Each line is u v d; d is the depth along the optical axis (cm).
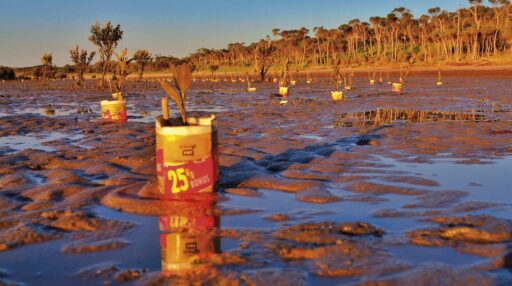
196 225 378
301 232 348
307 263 296
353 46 10938
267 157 676
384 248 318
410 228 362
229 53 12812
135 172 578
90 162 650
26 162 652
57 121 1285
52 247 335
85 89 4056
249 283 267
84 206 435
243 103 1967
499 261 293
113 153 723
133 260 308
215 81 5872
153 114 1559
